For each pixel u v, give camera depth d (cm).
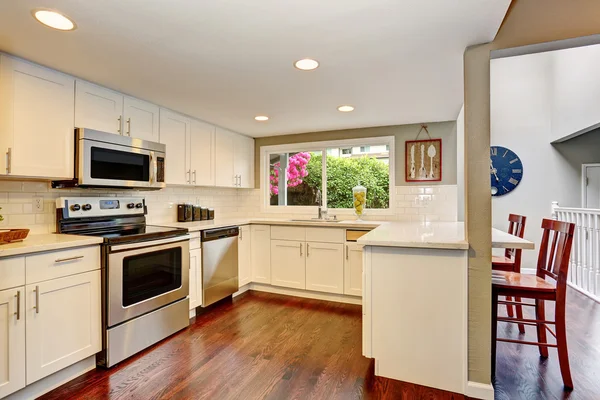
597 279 355
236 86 250
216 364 217
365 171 405
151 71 219
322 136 413
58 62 204
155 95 269
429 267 193
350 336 262
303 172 435
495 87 497
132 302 227
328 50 189
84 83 233
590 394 185
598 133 464
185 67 213
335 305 336
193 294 296
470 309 184
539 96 483
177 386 192
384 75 229
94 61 203
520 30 175
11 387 168
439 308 191
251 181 445
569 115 423
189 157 332
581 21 167
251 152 445
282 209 438
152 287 245
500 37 178
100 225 263
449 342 189
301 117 343
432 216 369
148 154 273
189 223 338
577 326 283
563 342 192
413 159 375
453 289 188
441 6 145
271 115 334
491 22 159
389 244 196
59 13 149
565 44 175
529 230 484
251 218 423
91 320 205
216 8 146
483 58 182
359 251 332
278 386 192
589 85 377
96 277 209
